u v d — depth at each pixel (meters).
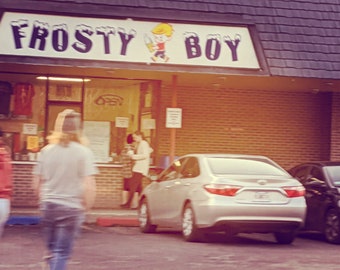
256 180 12.90
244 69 17.08
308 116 21.20
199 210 12.91
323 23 18.47
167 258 11.42
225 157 13.74
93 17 16.53
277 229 12.98
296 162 21.09
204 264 10.90
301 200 13.12
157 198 14.72
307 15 18.47
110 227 16.27
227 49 16.98
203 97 20.59
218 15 17.83
